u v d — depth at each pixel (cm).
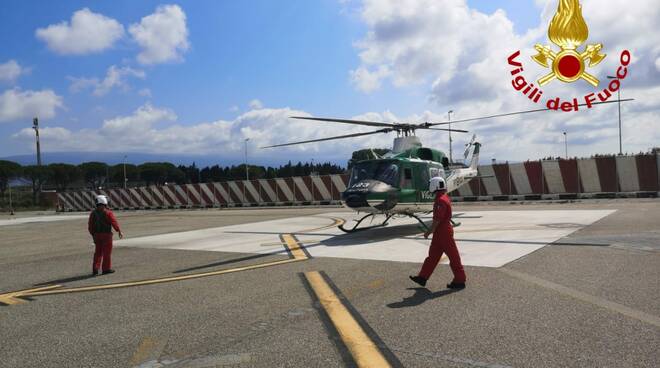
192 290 736
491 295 622
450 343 446
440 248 675
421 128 1683
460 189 3269
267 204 4306
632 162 2745
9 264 1157
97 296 727
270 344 461
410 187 1404
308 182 4019
